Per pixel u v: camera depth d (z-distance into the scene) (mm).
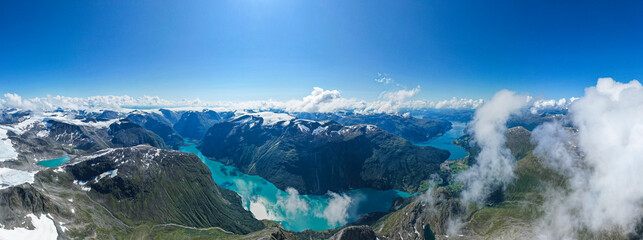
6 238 158375
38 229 173375
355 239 195375
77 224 193250
